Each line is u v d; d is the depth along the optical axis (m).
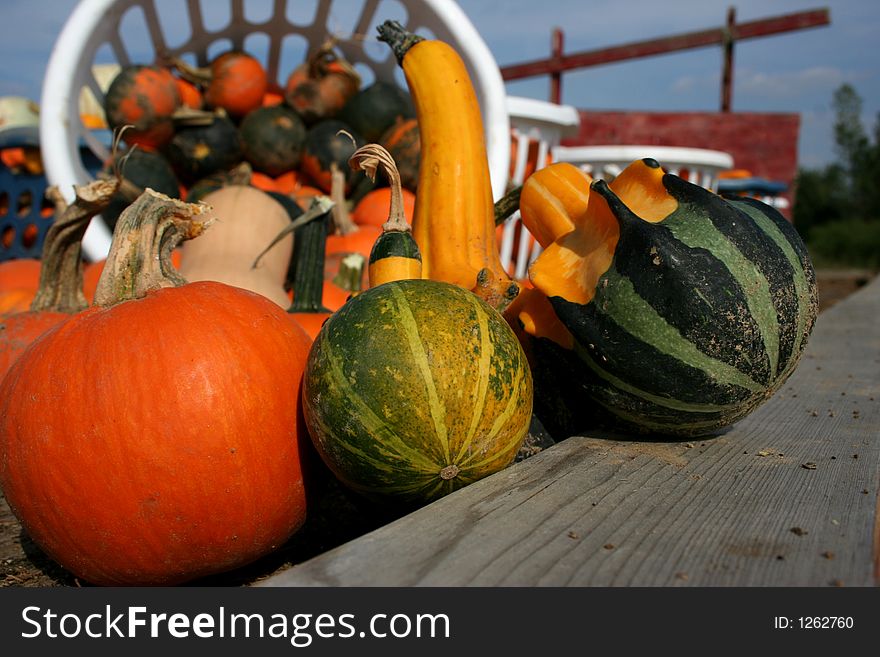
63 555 1.79
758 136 14.76
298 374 1.89
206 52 5.76
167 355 1.74
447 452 1.64
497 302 2.10
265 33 5.79
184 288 1.94
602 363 1.94
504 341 1.73
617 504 1.60
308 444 1.88
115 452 1.68
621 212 1.89
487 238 2.32
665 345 1.83
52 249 2.70
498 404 1.67
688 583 1.24
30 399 1.74
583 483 1.73
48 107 4.50
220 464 1.72
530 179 2.30
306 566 1.30
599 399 2.04
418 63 2.40
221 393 1.73
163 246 2.09
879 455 1.99
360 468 1.67
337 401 1.65
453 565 1.30
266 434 1.78
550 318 2.12
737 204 2.04
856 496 1.66
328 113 5.36
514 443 1.74
